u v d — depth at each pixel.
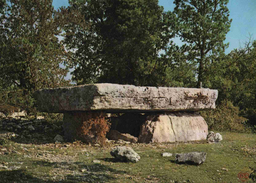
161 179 6.34
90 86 9.55
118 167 7.01
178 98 12.09
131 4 21.95
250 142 12.10
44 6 19.38
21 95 18.06
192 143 11.66
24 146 9.20
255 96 23.42
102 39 24.83
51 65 18.95
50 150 8.92
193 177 6.62
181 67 22.45
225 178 6.73
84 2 25.38
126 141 11.65
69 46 24.00
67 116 11.75
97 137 10.38
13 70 18.80
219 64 21.67
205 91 13.02
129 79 23.62
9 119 14.86
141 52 22.12
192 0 22.19
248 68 24.19
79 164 7.04
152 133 11.70
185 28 21.67
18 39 18.28
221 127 17.92
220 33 21.30
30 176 5.63
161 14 24.11
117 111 11.51
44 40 19.11
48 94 11.70
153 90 11.17
